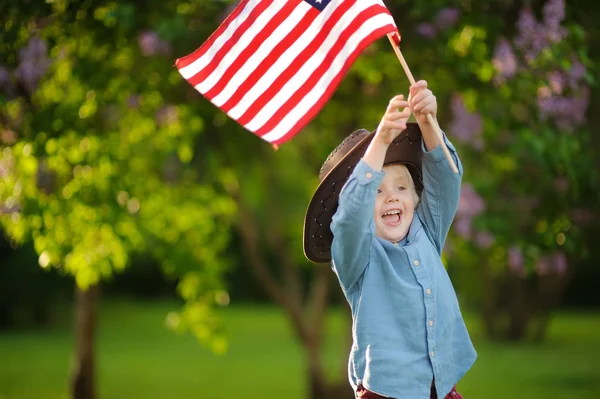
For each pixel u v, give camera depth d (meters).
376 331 5.50
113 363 30.66
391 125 5.18
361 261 5.52
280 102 6.12
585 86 11.23
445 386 5.51
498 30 10.70
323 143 15.40
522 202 12.93
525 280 35.06
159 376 27.20
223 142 14.58
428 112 5.52
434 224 5.88
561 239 11.79
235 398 22.67
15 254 45.97
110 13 9.98
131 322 47.44
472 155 13.27
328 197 5.79
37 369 28.53
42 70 11.40
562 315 49.81
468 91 12.21
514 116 11.30
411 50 11.62
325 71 6.07
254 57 6.24
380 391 5.42
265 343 37.38
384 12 5.91
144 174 13.94
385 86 14.22
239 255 48.97
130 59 12.11
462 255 13.05
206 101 12.87
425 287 5.56
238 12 6.35
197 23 11.61
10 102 11.48
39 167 12.34
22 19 10.04
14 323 46.19
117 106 12.80
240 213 17.03
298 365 30.11
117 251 13.35
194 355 33.06
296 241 22.78
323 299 17.53
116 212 12.29
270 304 60.31
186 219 15.40
